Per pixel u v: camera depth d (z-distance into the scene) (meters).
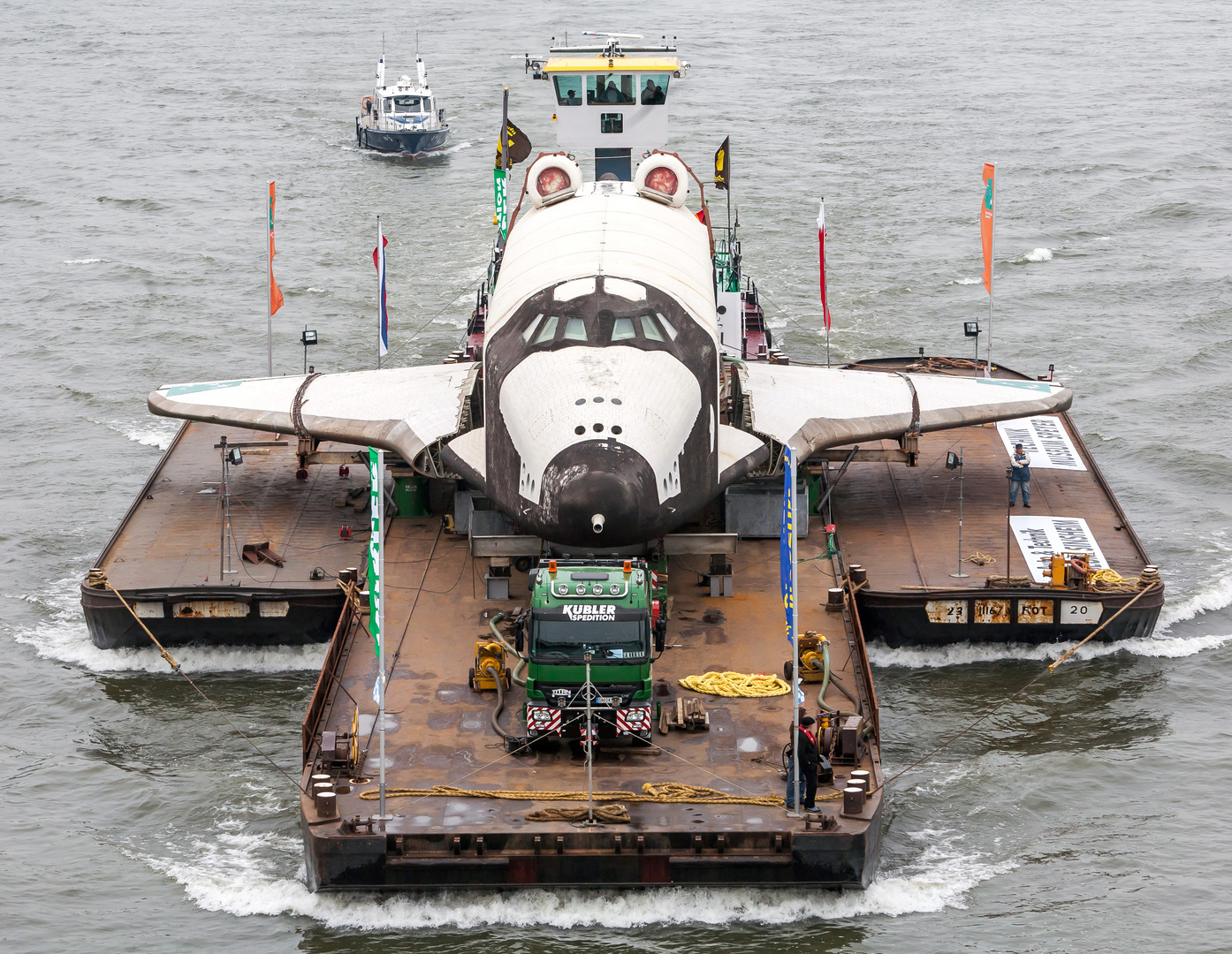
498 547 50.62
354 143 157.50
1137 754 47.28
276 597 51.91
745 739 43.22
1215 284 100.12
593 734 41.75
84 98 186.00
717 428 52.25
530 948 37.53
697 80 185.12
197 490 62.97
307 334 66.56
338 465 63.97
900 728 48.88
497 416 50.69
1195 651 53.84
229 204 129.00
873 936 38.25
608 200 62.56
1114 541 57.09
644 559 51.22
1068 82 182.50
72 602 58.97
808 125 156.25
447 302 99.44
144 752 48.25
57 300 100.38
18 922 39.09
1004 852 42.28
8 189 134.25
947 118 159.12
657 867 38.22
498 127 164.38
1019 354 87.94
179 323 95.25
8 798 45.44
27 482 71.25
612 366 49.19
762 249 110.50
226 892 40.34
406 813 39.38
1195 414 78.31
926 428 59.06
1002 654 53.00
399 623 50.88
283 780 46.50
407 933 38.38
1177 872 41.09
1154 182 129.50
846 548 56.66
